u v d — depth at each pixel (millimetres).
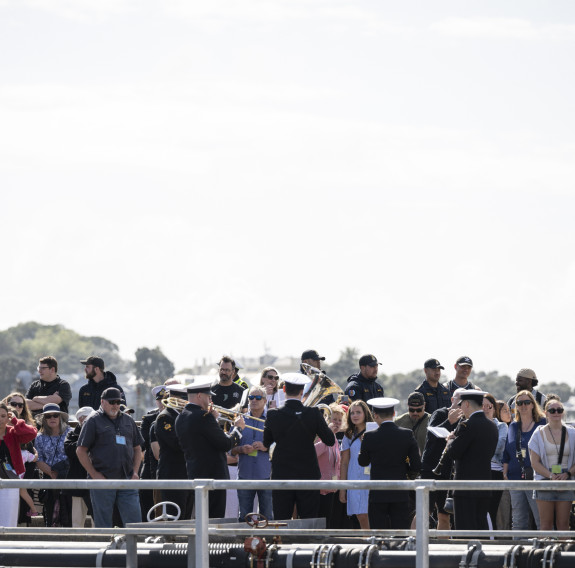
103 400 29266
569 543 22984
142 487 21625
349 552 23125
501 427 30719
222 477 27719
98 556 23906
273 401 33719
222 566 23703
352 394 32938
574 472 27641
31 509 33219
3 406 30438
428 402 33906
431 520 32469
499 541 25219
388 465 27719
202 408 27609
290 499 27906
